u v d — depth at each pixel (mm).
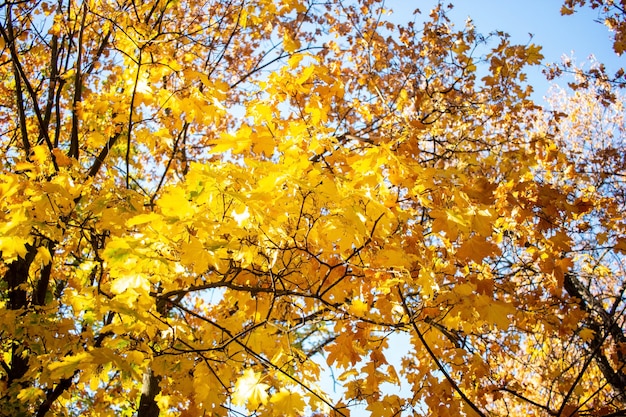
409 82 5863
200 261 2236
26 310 3541
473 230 2508
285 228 2684
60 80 5020
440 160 5051
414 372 3596
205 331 3145
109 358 2191
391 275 2793
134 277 2268
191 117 2875
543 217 3553
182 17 4871
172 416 4262
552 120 5754
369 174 2443
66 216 2932
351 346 2990
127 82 2977
